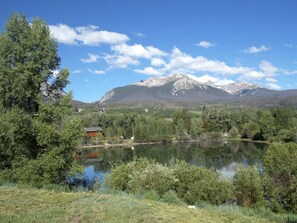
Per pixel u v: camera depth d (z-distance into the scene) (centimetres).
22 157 2575
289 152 2950
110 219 1493
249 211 1931
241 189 2758
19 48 2497
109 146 12544
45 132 2492
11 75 2478
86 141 12625
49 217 1487
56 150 2539
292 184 2716
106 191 2225
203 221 1590
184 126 14500
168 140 13825
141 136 13512
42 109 2556
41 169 2500
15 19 2577
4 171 2502
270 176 2906
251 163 6725
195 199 2567
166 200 2081
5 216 1454
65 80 2733
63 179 2630
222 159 7731
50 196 1855
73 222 1455
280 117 12425
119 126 14650
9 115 2473
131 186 2678
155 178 2642
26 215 1498
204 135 14375
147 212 1619
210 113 15712
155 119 15425
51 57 2616
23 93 2506
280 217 1859
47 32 2655
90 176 4772
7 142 2509
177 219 1562
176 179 2673
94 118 14975
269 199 2825
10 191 1936
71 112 2656
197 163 7031
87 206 1669
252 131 13462
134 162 3109
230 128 15662
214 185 2620
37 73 2575
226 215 1767
